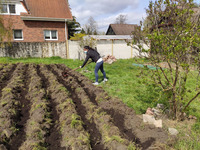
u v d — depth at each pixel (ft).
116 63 39.99
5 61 36.01
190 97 16.07
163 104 14.06
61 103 13.84
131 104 14.60
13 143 9.12
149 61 11.53
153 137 9.39
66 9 56.29
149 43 10.78
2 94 15.15
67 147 8.62
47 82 20.63
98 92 16.39
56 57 44.42
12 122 10.66
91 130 10.50
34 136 9.18
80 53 46.26
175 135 9.71
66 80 21.26
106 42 47.50
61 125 10.71
